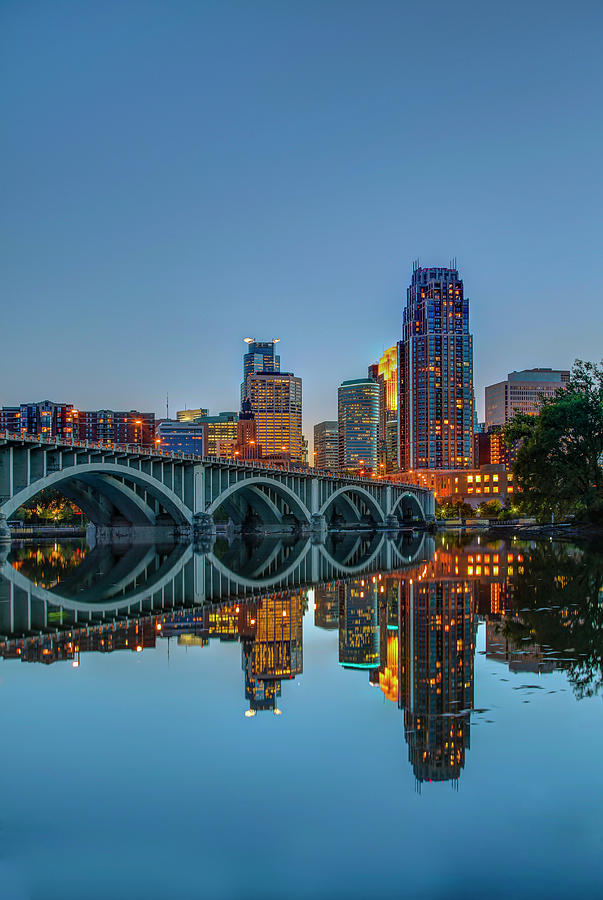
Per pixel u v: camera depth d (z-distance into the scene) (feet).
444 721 54.49
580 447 340.39
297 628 100.78
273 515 508.94
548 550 262.06
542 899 32.14
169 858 35.68
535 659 74.54
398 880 33.55
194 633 96.94
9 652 83.30
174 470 367.45
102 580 176.35
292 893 32.58
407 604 118.73
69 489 352.69
